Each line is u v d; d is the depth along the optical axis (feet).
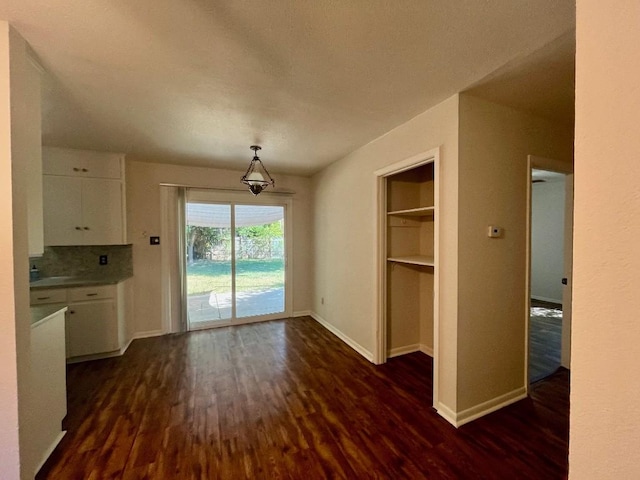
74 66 5.33
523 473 5.11
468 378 6.64
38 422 5.28
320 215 14.26
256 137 9.30
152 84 6.00
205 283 14.02
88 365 9.69
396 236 10.05
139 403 7.39
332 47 4.83
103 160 10.96
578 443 1.70
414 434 6.16
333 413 6.92
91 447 5.81
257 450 5.71
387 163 8.91
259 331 13.16
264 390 8.02
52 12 4.00
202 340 12.01
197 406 7.25
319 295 14.57
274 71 5.54
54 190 10.32
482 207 6.74
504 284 7.12
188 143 9.93
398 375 8.86
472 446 5.78
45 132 8.79
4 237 4.22
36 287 9.24
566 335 9.21
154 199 12.59
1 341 4.20
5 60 4.19
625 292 1.50
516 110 7.19
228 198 14.03
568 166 8.17
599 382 1.61
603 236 1.58
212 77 5.75
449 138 6.64
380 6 3.91
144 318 12.45
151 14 4.05
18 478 4.28
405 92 6.37
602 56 1.57
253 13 4.03
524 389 7.49
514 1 3.82
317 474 5.12
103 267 11.78
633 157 1.46
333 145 10.21
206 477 5.07
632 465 1.51
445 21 4.20
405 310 10.41
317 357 10.27
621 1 1.50
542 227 19.17
